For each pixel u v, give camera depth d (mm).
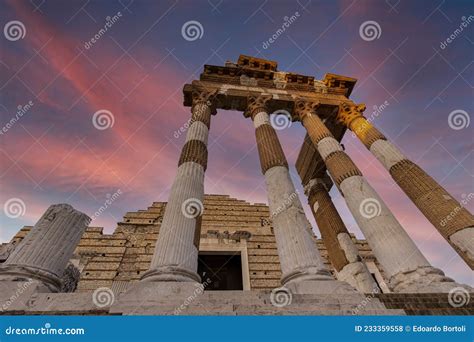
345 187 11375
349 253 14266
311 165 19531
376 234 9344
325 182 19375
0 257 9266
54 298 5754
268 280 17297
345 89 18156
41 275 6457
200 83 15977
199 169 10438
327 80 18359
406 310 6207
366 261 19562
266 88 17047
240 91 16078
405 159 11938
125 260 17484
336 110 16641
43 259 6797
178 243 7551
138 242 18875
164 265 6949
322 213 17250
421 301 6441
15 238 18188
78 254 17266
